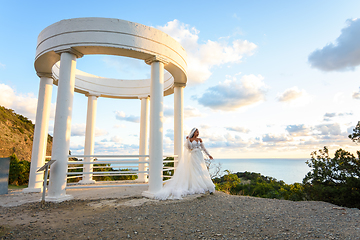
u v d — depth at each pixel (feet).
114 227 10.78
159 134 18.94
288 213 14.16
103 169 38.11
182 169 19.30
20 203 15.66
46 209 14.16
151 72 20.03
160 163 18.65
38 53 19.56
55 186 16.31
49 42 18.37
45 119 22.31
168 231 10.34
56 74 25.02
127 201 16.33
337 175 22.45
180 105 25.66
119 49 18.21
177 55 21.74
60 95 17.24
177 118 25.30
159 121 19.13
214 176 33.99
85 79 29.50
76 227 10.78
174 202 15.96
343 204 20.06
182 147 24.89
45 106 22.43
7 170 20.20
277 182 68.28
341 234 10.14
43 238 9.37
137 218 12.23
